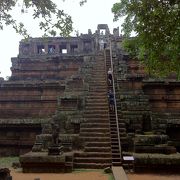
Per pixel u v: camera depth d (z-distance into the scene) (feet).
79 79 96.12
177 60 46.32
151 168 58.44
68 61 122.93
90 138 71.05
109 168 58.34
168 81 95.45
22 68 125.29
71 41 137.69
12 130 95.55
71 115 81.82
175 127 84.94
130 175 55.98
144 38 43.47
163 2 40.60
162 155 61.46
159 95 95.71
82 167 62.95
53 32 46.21
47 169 59.98
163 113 91.56
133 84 90.48
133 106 82.69
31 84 106.32
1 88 107.04
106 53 114.11
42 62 124.98
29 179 52.24
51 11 44.88
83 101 85.25
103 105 81.66
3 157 91.35
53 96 104.78
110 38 130.00
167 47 46.09
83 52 135.85
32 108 105.29
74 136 72.38
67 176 55.21
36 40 138.31
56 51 137.59
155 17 41.01
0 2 42.47
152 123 81.66
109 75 89.92
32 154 63.26
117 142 68.54
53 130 63.82
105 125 74.08
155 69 48.55
